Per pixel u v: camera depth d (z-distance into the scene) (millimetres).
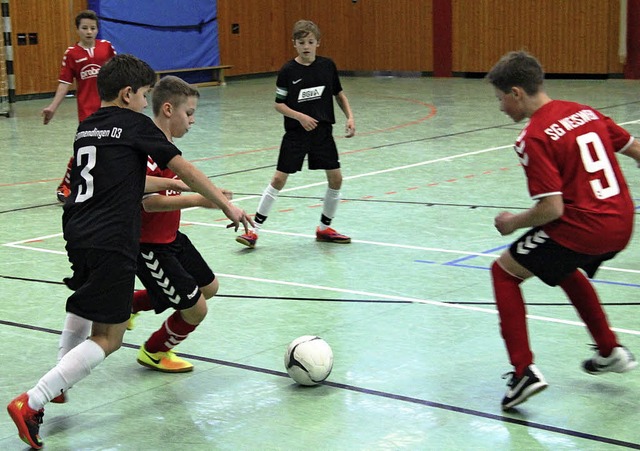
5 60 22016
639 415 4746
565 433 4539
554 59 25625
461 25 26797
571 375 5320
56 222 10008
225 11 27406
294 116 8438
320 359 5168
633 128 15938
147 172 5223
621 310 6484
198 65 26500
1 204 11047
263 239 9047
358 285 7316
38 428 4508
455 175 12344
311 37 8570
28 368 5645
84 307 4488
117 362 5723
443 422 4699
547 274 4730
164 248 5160
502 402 4852
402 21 27719
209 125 18250
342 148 15102
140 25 24766
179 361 5582
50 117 11320
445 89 24172
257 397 5102
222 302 6918
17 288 7410
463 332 6109
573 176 4613
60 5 23484
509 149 14523
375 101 21922
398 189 11477
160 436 4637
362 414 4824
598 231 4621
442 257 8141
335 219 9867
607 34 24828
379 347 5852
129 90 4703
